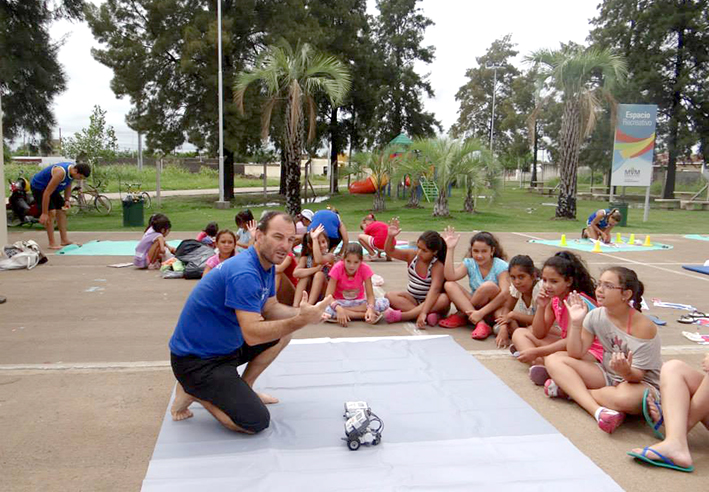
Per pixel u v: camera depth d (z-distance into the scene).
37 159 38.69
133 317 5.98
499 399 3.77
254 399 3.18
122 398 3.85
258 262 3.24
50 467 2.94
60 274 8.34
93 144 20.09
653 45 31.88
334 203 26.72
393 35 36.09
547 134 45.34
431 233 5.60
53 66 17.33
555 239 13.49
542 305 4.38
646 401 3.29
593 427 3.48
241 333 3.32
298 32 24.75
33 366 4.46
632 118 18.39
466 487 2.71
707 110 31.58
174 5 22.84
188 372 3.19
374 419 3.24
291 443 3.14
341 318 5.59
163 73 23.98
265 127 18.61
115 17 23.73
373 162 21.52
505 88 53.06
